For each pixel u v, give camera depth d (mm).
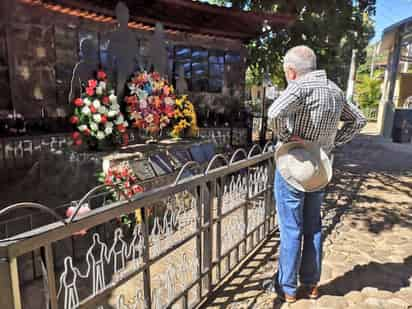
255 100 9820
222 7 5113
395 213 3867
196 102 6652
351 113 2053
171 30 6156
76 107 3266
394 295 2201
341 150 8812
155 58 4254
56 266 2311
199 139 4438
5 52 4367
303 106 1853
